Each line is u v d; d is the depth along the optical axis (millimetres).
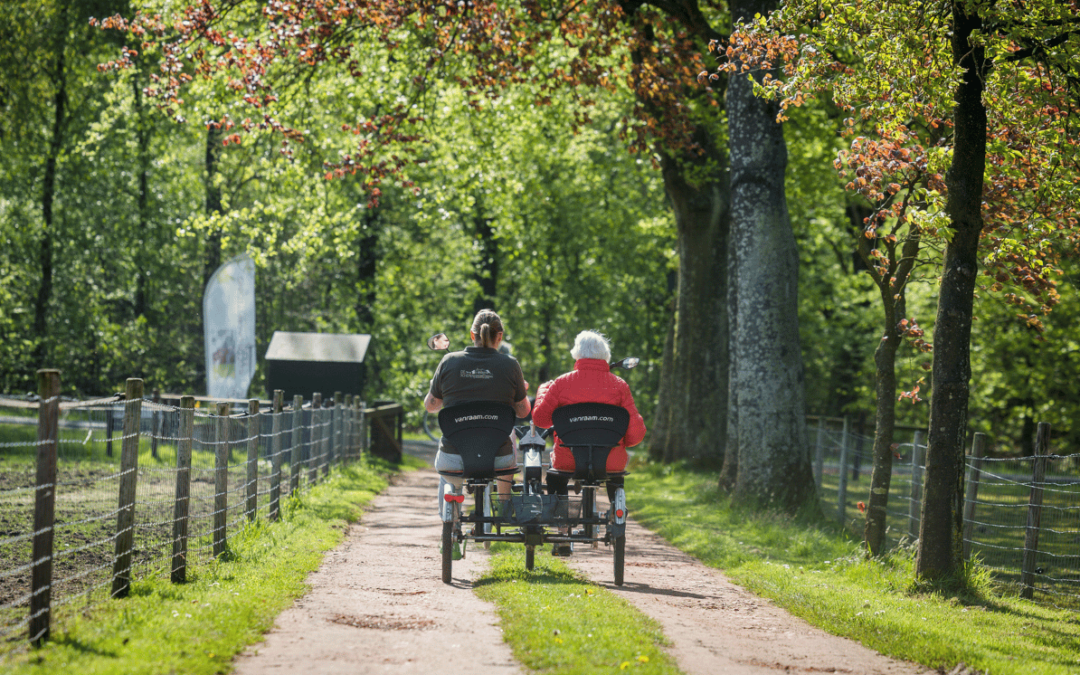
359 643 15852
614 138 86500
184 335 95375
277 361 64188
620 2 50094
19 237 87000
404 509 41312
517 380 22375
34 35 82938
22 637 15156
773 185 41688
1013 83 26203
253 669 14016
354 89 58312
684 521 39250
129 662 13664
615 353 113000
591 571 26031
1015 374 76875
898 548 30000
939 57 24953
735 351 46500
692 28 48906
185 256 93500
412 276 98875
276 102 50969
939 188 27953
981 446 31484
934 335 26203
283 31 45625
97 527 27750
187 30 46625
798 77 25984
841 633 19859
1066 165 27844
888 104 24688
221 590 20125
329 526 32531
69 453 36125
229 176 87938
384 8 45688
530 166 77375
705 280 61719
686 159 59906
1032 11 24922
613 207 93625
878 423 30625
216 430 25000
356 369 64250
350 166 48562
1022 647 19453
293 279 93938
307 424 42875
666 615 20078
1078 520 30703
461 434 21703
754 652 17156
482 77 48312
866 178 27312
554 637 16188
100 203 89125
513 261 106625
